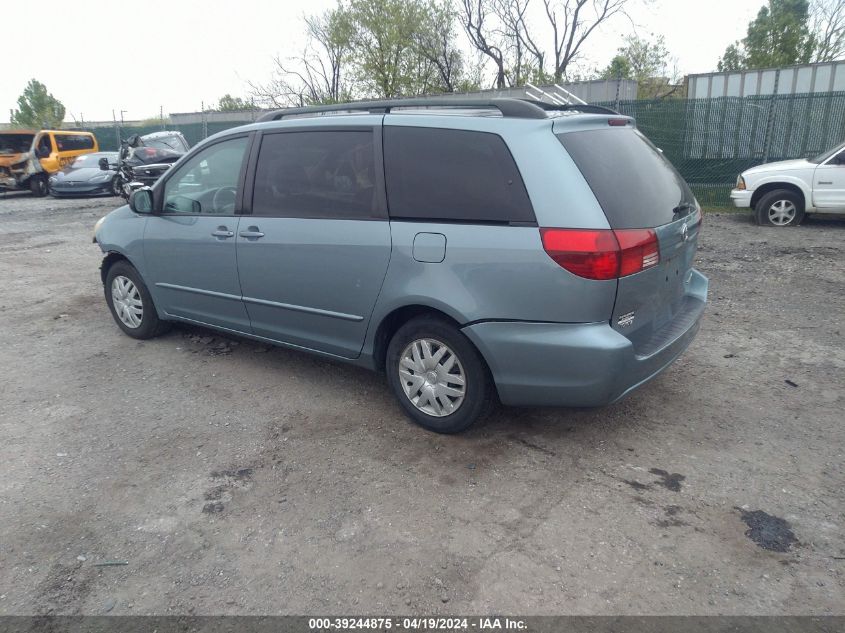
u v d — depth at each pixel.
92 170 19.38
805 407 4.17
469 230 3.46
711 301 6.57
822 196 10.59
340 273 3.98
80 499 3.36
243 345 5.57
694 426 3.97
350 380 4.79
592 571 2.75
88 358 5.37
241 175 4.53
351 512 3.20
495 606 2.58
